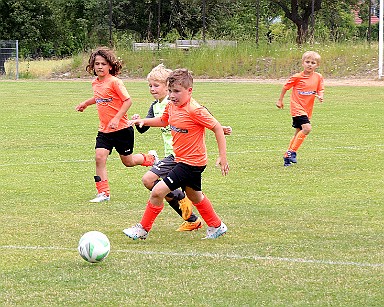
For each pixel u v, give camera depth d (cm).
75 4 6812
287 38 5166
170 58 4744
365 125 2072
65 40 7175
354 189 1164
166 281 675
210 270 710
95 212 1000
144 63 4750
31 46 6850
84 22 6681
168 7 6322
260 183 1223
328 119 2223
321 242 820
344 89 3403
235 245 811
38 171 1358
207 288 654
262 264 729
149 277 688
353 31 6844
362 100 2861
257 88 3612
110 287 658
